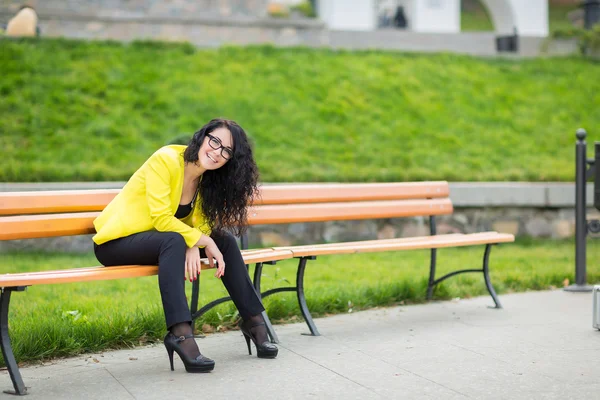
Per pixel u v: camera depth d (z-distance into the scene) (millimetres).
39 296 6461
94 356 4500
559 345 4727
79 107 12867
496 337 4977
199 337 5047
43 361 4363
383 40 19281
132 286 7133
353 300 6098
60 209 4406
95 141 11930
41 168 10320
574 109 16109
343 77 15695
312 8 31531
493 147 13859
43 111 12531
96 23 17266
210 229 4508
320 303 5871
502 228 10836
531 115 15578
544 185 10852
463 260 8984
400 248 5465
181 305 4004
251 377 3947
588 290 6969
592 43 19484
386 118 14344
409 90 15727
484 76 17188
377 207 6285
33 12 15891
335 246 5320
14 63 13852
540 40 19953
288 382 3842
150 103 13484
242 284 4395
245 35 18422
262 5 19812
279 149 12523
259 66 15633
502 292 6969
